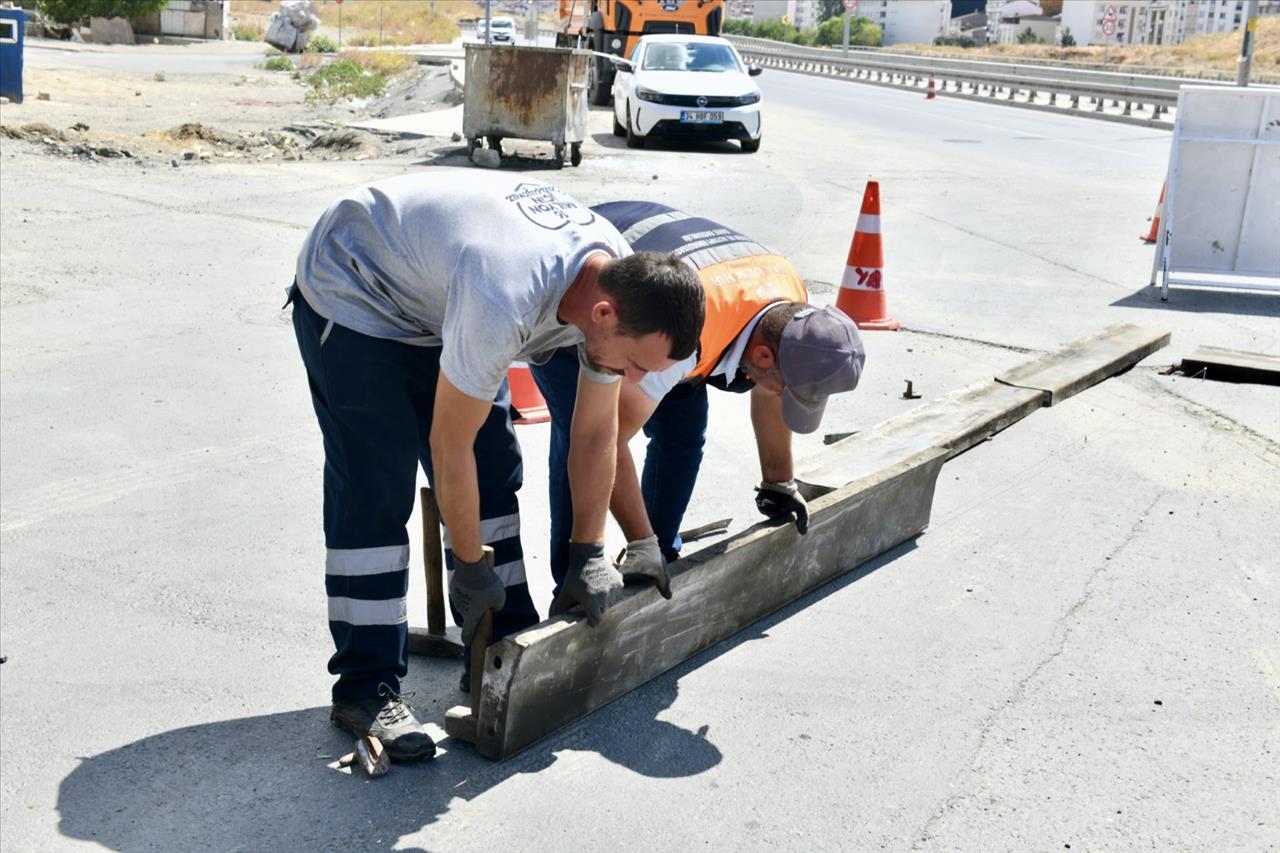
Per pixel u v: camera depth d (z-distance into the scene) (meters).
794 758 2.95
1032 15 157.25
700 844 2.62
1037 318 7.77
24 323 7.03
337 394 2.81
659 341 2.42
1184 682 3.35
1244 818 2.74
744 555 3.43
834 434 5.38
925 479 4.25
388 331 2.79
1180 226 8.66
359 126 17.30
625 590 3.04
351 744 3.01
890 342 7.13
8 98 19.80
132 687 3.30
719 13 21.69
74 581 3.95
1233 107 8.43
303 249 2.84
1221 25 161.50
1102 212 11.90
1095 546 4.27
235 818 2.69
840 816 2.73
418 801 2.75
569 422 3.27
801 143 18.05
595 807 2.74
